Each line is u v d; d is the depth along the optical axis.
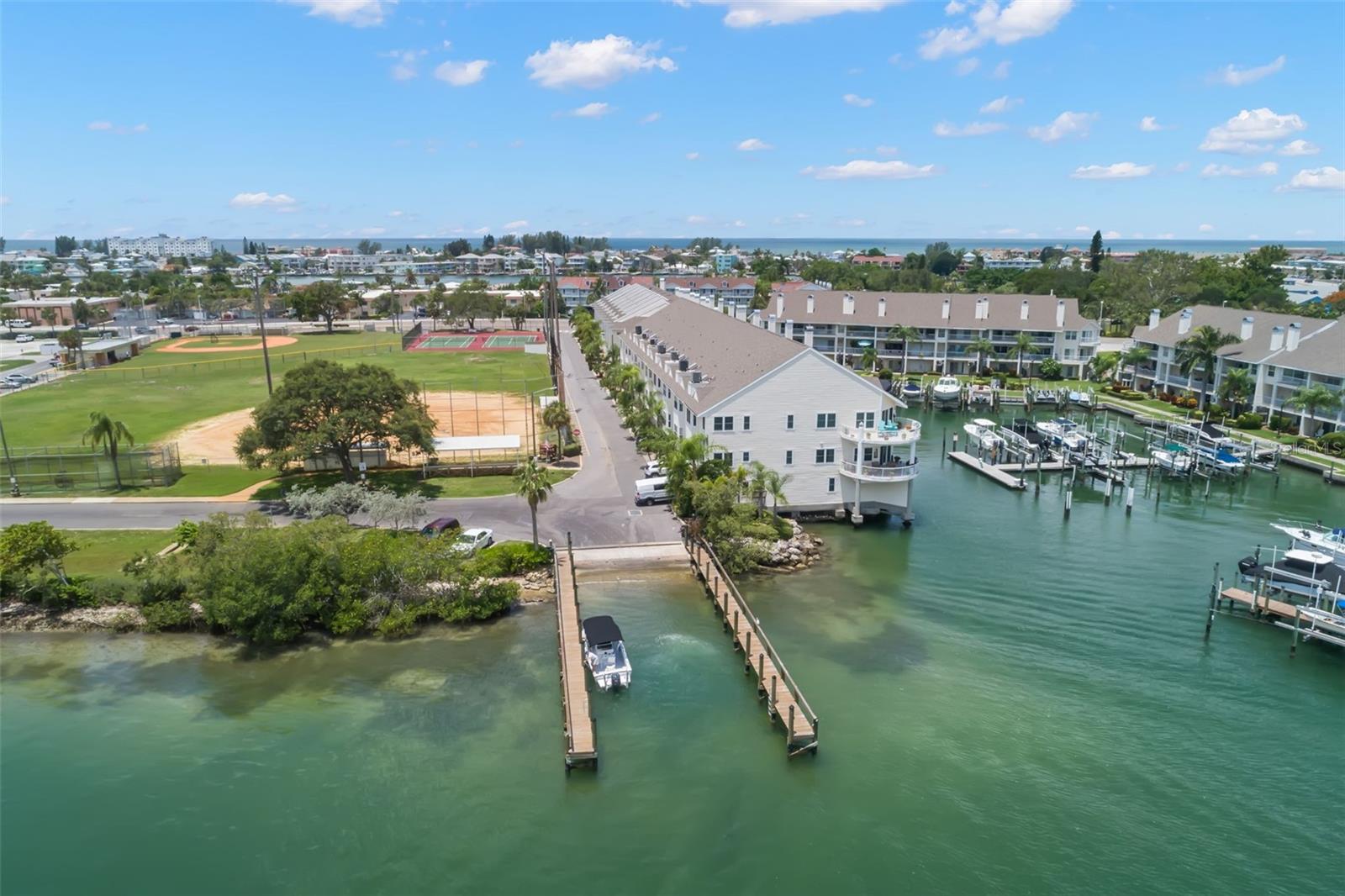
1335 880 35.78
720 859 36.62
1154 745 44.97
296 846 37.19
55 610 58.16
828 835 38.09
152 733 45.25
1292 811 40.00
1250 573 62.34
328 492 69.81
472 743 44.41
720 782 41.59
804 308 168.62
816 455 77.62
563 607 58.59
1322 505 86.38
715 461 71.62
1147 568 68.94
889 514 81.88
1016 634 57.06
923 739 45.09
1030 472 99.25
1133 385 148.25
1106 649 55.25
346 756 43.22
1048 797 40.78
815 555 70.81
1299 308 193.75
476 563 60.78
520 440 101.75
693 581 64.62
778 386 75.31
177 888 34.72
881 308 161.25
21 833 37.75
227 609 52.81
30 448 94.38
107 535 69.38
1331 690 50.50
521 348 193.62
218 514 60.97
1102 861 36.75
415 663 52.56
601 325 177.25
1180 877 35.91
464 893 34.69
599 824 38.72
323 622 56.12
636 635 56.06
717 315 114.69
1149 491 91.69
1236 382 117.19
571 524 74.06
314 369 81.62
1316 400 104.44
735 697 49.03
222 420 112.75
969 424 115.19
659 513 76.88
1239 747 44.84
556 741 44.66
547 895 34.56
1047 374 152.12
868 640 55.91
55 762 42.72
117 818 38.78
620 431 107.50
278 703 48.12
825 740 44.81
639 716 46.94
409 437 80.56
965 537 76.06
